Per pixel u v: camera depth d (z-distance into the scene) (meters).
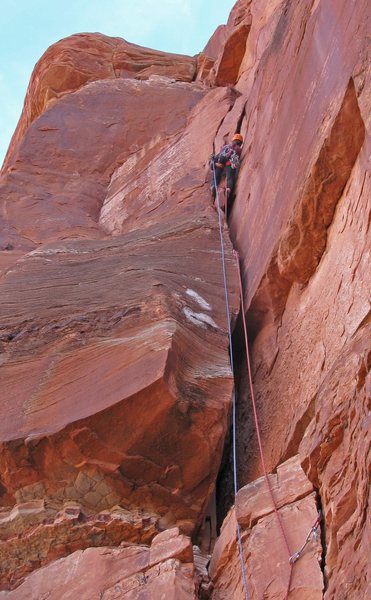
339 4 8.98
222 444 8.16
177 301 9.53
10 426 8.17
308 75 9.73
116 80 17.91
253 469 8.53
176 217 12.19
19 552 7.73
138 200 14.26
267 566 6.43
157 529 7.86
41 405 8.34
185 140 14.71
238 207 11.92
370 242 7.54
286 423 8.27
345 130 8.15
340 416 6.61
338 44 8.78
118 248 11.22
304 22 10.49
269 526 6.76
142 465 8.01
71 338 9.12
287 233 8.91
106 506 8.00
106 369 8.46
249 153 12.26
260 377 9.28
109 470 7.96
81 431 7.89
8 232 13.98
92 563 7.14
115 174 15.77
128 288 9.86
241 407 9.36
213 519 8.48
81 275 10.56
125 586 6.75
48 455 7.96
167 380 8.02
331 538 6.16
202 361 8.82
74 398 8.27
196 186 13.06
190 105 17.02
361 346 6.99
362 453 5.96
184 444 8.04
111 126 16.72
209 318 9.59
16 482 7.99
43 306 9.87
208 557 7.38
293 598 6.06
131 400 7.91
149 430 7.97
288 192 9.32
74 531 7.73
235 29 16.84
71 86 19.78
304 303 8.89
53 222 14.31
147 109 17.05
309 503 6.71
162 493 8.06
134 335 8.88
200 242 11.09
